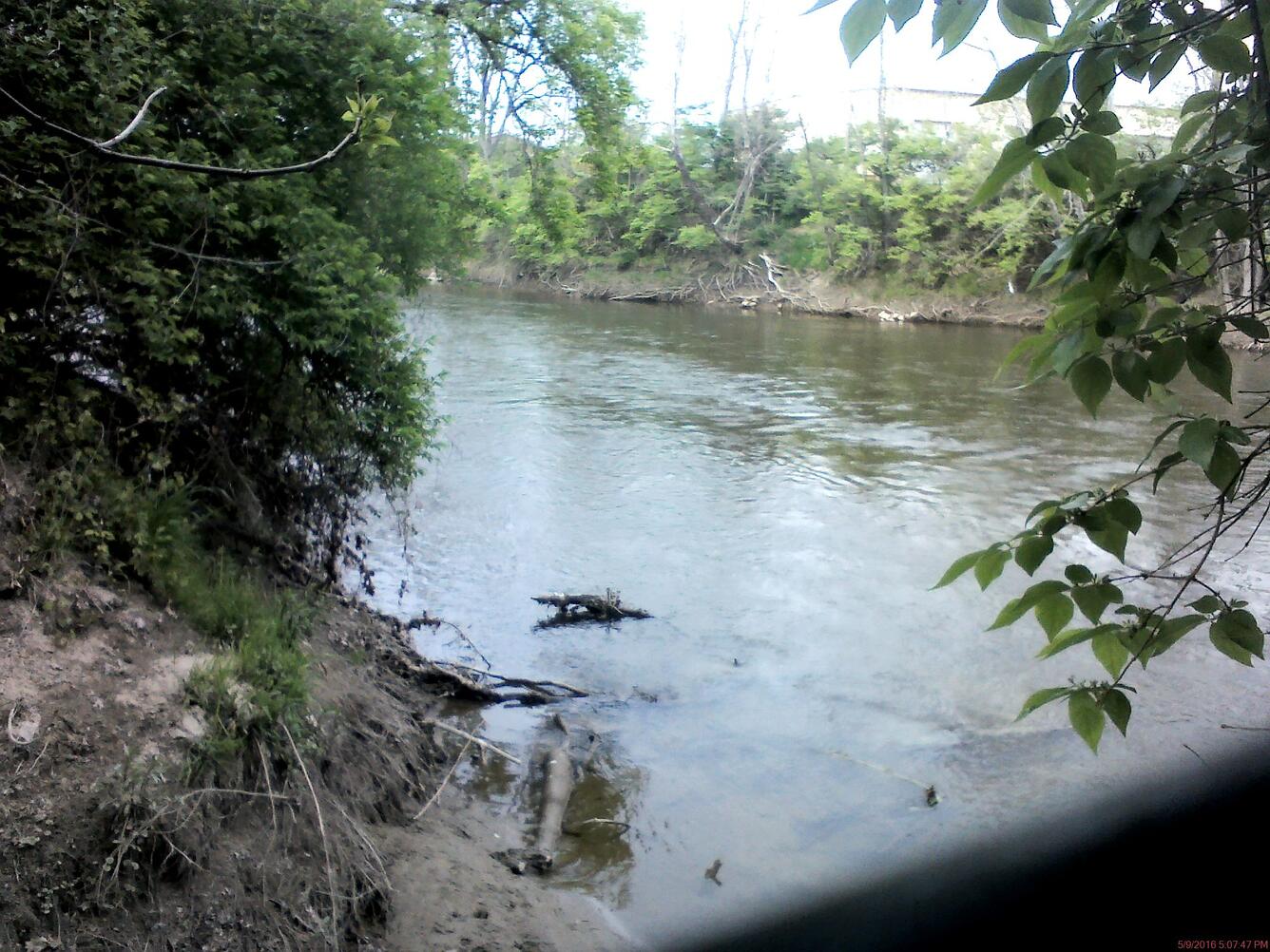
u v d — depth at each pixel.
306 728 4.54
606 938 4.34
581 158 12.52
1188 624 1.97
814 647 8.05
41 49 5.02
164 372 5.81
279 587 6.20
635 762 6.16
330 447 6.69
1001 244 40.09
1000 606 8.94
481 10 10.08
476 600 8.77
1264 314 1.92
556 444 15.19
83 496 4.78
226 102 6.07
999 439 16.42
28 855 3.21
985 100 1.81
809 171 49.34
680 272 51.88
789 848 5.19
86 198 5.21
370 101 2.33
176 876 3.46
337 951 3.73
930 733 6.59
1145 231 1.78
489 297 45.22
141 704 3.97
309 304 6.24
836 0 1.64
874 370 24.69
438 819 5.17
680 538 10.80
